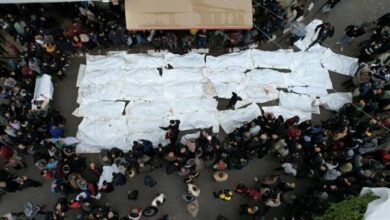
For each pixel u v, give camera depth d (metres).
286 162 14.73
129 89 16.70
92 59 17.38
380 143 15.27
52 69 16.22
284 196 14.43
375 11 19.34
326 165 14.18
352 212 11.80
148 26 15.38
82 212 13.89
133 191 14.73
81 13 16.83
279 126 14.78
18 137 14.36
